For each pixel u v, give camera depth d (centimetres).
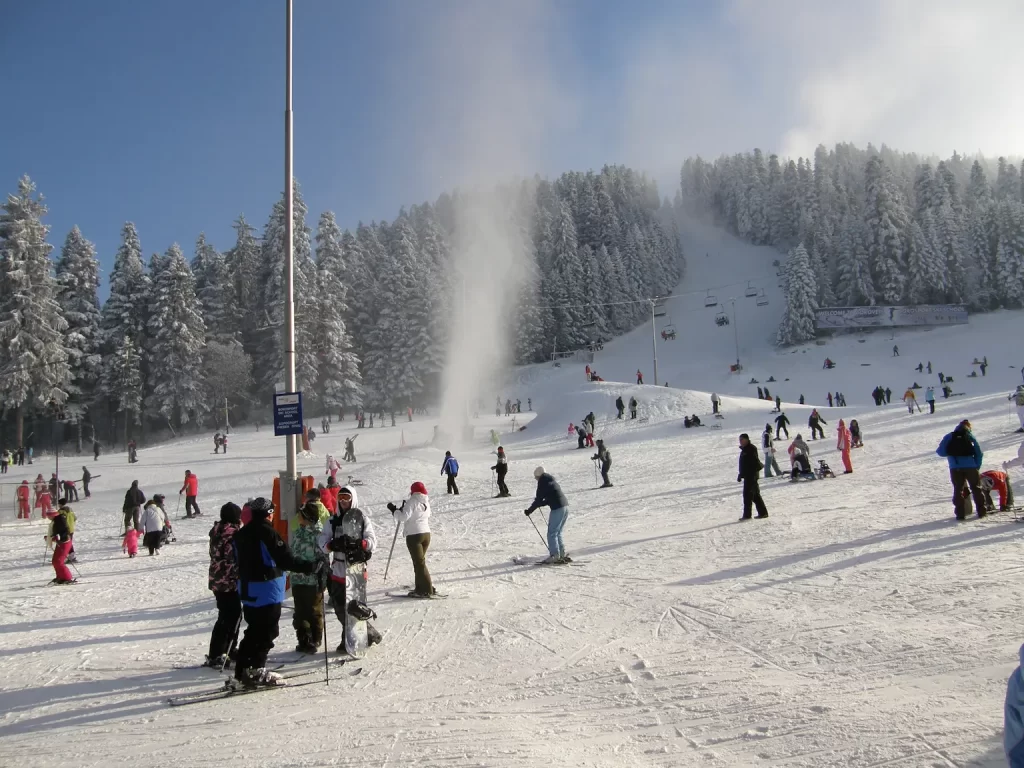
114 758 466
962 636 587
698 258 14938
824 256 10756
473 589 976
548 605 852
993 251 8806
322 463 3794
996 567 802
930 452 2123
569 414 4803
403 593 966
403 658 671
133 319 6444
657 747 432
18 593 1220
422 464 3130
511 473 2884
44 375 4994
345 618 694
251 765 439
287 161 1170
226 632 683
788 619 699
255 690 595
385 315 7719
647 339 10344
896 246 8719
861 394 6669
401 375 7481
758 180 15475
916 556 902
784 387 7225
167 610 1000
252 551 605
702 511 1567
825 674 538
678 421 4091
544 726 480
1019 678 262
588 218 13238
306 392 6381
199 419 6247
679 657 615
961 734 408
